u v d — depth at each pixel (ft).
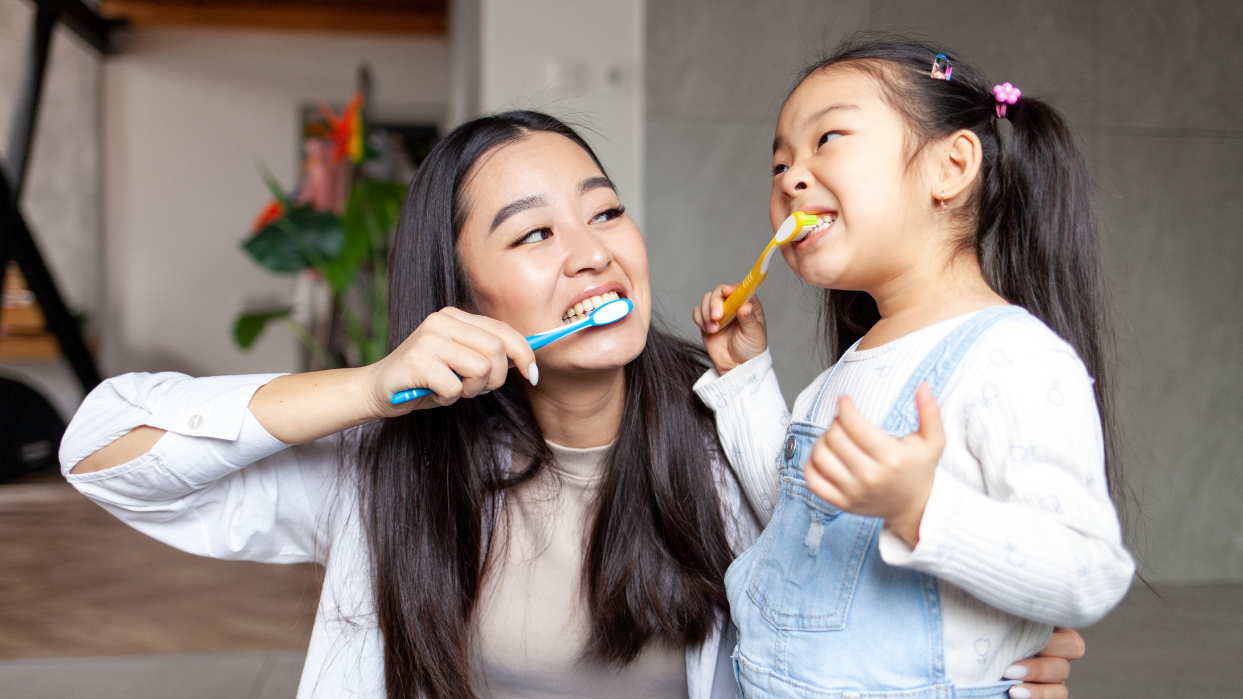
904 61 2.38
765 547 2.41
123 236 17.15
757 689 2.28
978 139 2.28
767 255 2.49
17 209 9.18
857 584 2.12
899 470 1.69
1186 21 8.10
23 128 9.73
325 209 9.14
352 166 8.50
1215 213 8.20
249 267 17.54
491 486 2.88
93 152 16.87
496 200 2.54
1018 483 1.86
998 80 7.98
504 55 7.69
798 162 2.36
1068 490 1.83
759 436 2.77
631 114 7.83
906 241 2.27
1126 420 8.12
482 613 2.89
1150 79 8.10
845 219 2.23
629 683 2.94
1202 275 8.20
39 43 9.73
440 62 17.93
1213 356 8.22
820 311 3.16
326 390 2.37
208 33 17.28
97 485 2.51
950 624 2.04
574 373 2.61
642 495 2.85
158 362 17.28
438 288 2.73
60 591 6.92
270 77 17.49
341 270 7.68
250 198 17.52
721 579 2.80
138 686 5.48
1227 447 8.25
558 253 2.49
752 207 8.03
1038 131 2.47
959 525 1.73
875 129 2.24
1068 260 2.49
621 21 7.80
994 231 2.45
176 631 6.26
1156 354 8.16
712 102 7.95
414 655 2.69
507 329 2.20
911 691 2.03
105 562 7.44
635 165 7.84
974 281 2.38
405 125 18.11
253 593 7.02
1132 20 8.04
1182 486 8.21
